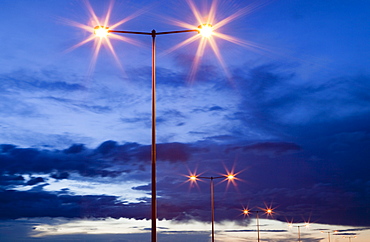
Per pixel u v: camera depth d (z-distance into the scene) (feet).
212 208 177.68
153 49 82.79
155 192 74.13
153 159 75.61
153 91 79.61
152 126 77.61
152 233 72.13
